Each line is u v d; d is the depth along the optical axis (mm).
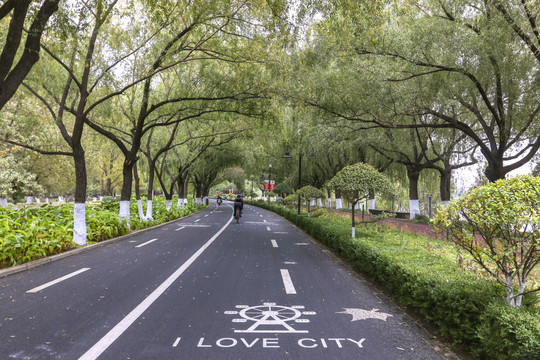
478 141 14070
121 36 13883
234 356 3705
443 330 4215
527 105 12664
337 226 13023
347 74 13000
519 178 4094
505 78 11914
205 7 10703
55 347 3893
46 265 8672
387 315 5141
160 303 5555
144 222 18078
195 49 12625
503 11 10633
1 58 6652
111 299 5766
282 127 17656
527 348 2969
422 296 4773
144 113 16016
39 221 10320
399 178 26891
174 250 11102
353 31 10539
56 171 29625
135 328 4480
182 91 15758
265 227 19891
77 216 11766
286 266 8688
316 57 12906
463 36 11398
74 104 14508
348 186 10281
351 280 7340
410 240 9000
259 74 14055
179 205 30688
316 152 26062
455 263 5859
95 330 4406
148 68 13289
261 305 5492
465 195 4352
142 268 8297
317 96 13586
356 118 14141
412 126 13984
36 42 7270
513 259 3850
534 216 3557
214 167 38375
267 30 10805
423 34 11992
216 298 5852
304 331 4449
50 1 7371
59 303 5531
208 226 20203
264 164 39969
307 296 6035
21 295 5984
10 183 21875
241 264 8836
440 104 13688
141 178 50125
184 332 4363
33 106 16906
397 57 13133
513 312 3387
